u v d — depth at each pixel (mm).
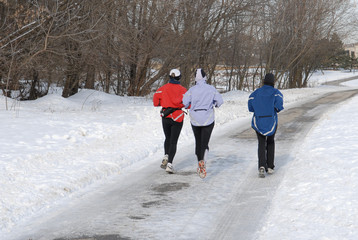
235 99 50344
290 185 11367
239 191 11305
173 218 9141
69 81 39469
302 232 7797
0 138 17250
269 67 72562
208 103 12586
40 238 8031
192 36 45531
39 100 31875
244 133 22750
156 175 13414
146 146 17766
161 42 43500
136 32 38969
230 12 51031
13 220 9016
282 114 32031
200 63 52906
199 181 12555
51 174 12391
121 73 47438
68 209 9891
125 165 14812
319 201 9516
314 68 104312
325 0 75125
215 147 18484
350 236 7414
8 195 10219
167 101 13523
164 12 40750
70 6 29422
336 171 12102
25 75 32438
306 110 34812
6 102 25484
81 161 14297
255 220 8867
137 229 8461
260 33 70250
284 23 70625
